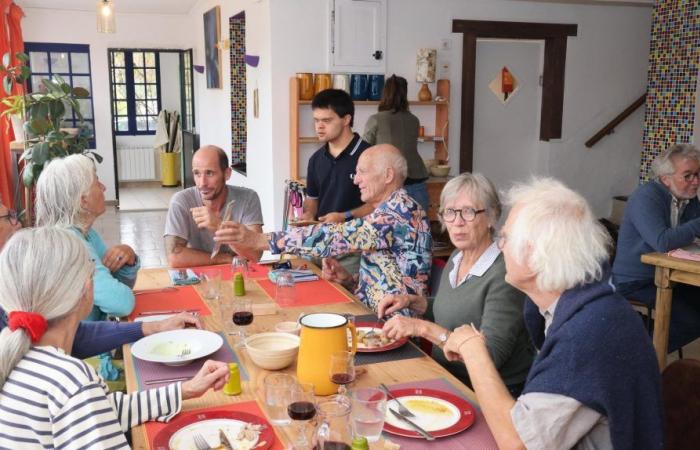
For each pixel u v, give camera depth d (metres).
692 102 5.77
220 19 7.64
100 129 9.63
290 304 2.44
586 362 1.27
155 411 1.55
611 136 6.52
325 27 5.43
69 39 9.43
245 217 3.23
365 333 2.09
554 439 1.28
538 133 6.45
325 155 3.71
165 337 2.00
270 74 5.42
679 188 3.45
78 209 2.32
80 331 2.00
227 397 1.67
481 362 1.51
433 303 2.31
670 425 1.59
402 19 5.60
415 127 5.05
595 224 1.38
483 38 5.96
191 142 10.06
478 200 2.08
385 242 2.47
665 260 3.17
